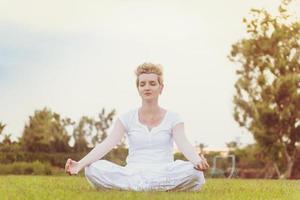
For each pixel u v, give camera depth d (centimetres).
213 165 2717
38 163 2608
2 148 2864
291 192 776
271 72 3525
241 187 880
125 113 754
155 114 744
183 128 739
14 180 994
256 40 3531
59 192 661
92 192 668
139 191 690
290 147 3369
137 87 752
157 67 748
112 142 738
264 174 3306
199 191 730
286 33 3525
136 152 739
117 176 722
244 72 3488
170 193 667
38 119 3125
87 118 3158
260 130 3338
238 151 3231
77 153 3036
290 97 3400
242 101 3378
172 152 749
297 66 3531
